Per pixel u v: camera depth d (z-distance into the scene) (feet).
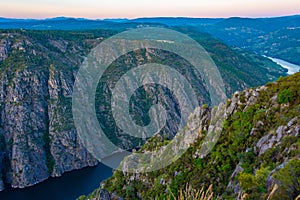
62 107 579.89
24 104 554.87
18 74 580.30
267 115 135.13
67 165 525.34
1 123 541.75
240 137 138.72
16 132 530.68
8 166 507.71
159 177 167.84
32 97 572.92
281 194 76.84
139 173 187.73
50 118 570.05
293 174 80.84
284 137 112.78
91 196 215.10
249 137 135.44
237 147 136.26
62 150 538.06
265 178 92.94
